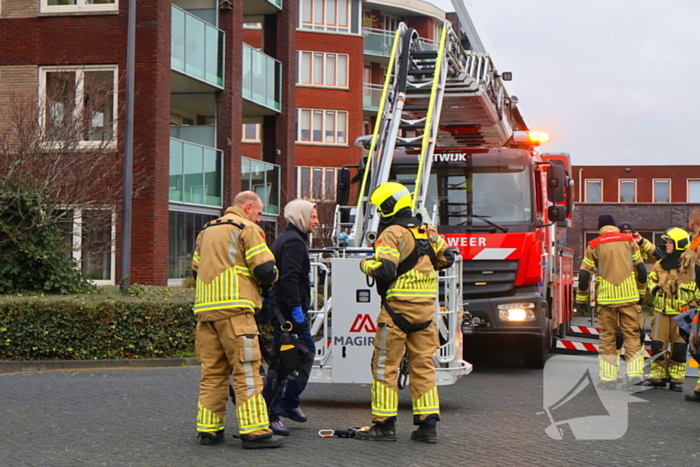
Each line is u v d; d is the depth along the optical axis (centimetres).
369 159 1149
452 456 682
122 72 2100
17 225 1482
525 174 1280
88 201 1694
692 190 5175
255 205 731
